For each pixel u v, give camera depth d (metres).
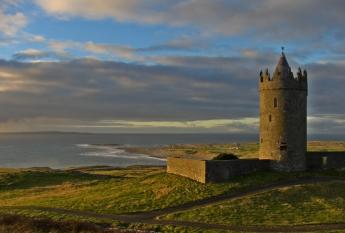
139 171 111.69
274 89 60.91
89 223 43.91
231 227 42.91
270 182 56.53
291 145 60.34
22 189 73.56
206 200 52.00
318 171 61.16
